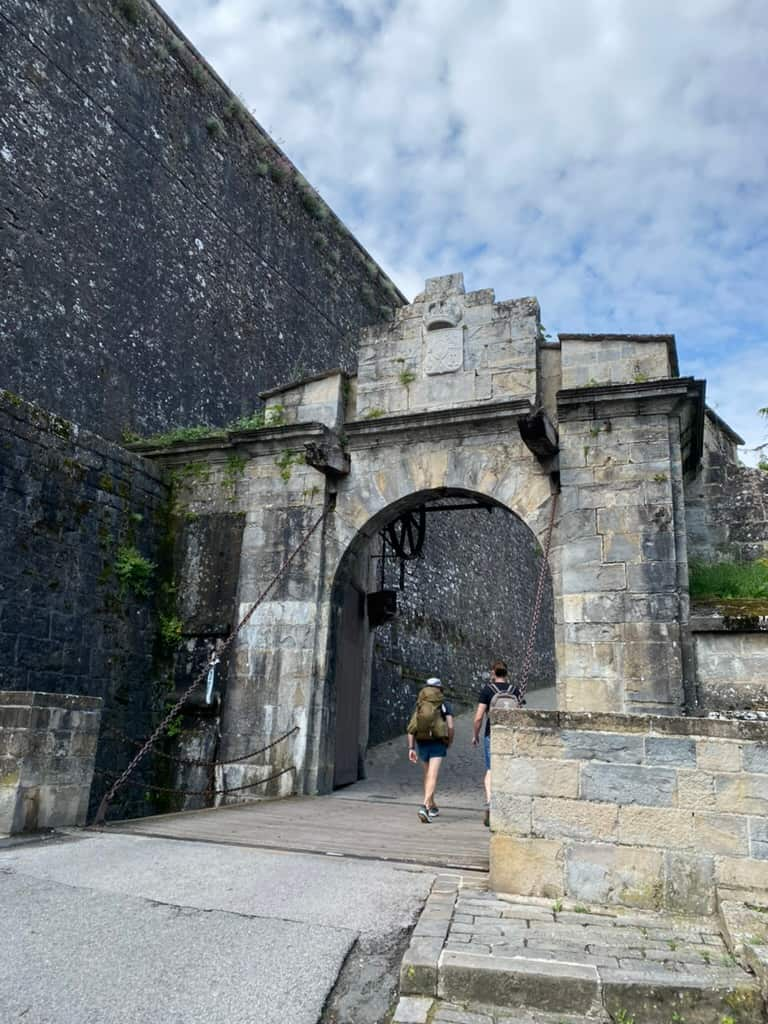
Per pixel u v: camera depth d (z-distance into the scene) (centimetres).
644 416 984
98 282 1336
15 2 1230
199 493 1243
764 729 475
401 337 1177
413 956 396
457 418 1080
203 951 423
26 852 611
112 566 1120
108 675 1091
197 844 668
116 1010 362
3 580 947
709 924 451
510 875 499
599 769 496
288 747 1084
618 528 956
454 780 1412
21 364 1169
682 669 887
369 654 1399
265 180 1892
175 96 1596
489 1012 368
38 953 418
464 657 2350
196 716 1138
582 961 392
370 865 598
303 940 438
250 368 1728
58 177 1277
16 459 981
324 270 2112
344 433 1185
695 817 473
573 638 938
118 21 1455
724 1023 354
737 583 983
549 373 1098
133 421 1373
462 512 2511
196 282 1591
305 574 1138
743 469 1105
